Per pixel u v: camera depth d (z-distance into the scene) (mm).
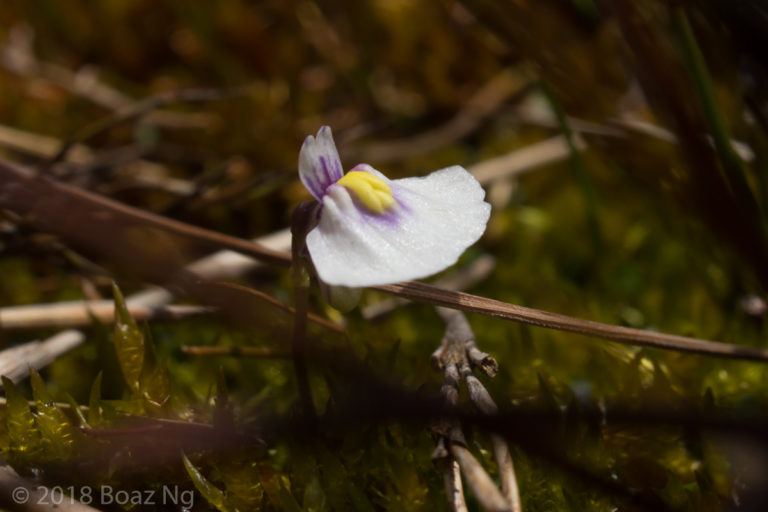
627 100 209
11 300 197
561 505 167
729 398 180
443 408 160
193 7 250
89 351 187
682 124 168
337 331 180
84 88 257
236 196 203
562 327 170
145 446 167
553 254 214
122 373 176
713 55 177
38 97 253
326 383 176
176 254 193
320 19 273
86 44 276
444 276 202
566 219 221
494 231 219
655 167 184
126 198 225
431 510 168
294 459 168
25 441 167
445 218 161
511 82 266
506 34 180
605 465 168
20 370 178
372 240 159
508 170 228
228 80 252
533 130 257
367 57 271
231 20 263
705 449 172
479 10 180
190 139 248
